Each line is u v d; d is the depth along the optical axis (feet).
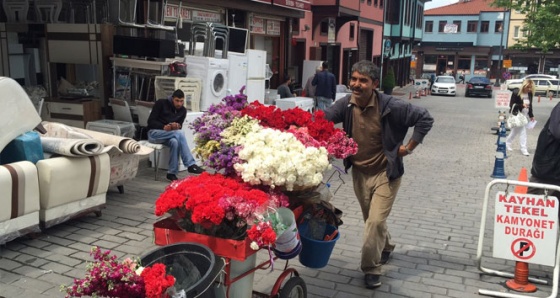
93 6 30.66
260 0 46.24
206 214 9.36
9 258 15.48
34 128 17.63
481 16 184.85
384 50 112.27
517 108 37.91
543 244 14.48
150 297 7.45
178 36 38.34
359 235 18.99
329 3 65.31
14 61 31.65
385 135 13.64
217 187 10.07
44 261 15.38
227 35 32.58
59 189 17.12
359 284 14.79
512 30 182.29
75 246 16.58
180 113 26.27
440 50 192.44
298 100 42.65
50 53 30.63
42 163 16.69
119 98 29.94
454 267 16.33
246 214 9.52
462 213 22.31
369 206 14.65
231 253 9.76
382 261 16.26
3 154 16.87
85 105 28.86
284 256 11.05
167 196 9.99
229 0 43.34
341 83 84.53
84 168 18.01
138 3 32.71
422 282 15.11
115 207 20.71
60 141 17.75
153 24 30.37
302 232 12.56
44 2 30.86
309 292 14.14
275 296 11.52
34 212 16.47
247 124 11.20
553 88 124.88
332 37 73.31
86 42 29.55
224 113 11.55
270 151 10.44
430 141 44.01
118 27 30.19
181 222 10.36
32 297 13.17
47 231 17.78
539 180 15.83
